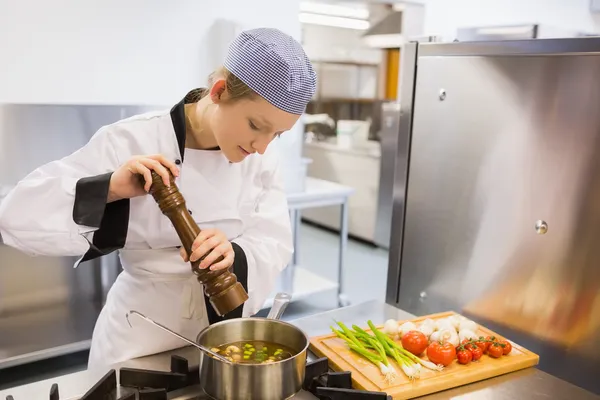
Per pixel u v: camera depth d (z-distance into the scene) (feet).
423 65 4.96
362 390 3.04
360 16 14.28
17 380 7.63
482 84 4.49
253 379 2.71
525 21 14.61
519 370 3.60
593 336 4.01
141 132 3.68
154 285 3.89
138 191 3.24
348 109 18.25
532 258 4.32
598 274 3.92
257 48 2.91
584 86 3.84
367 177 14.96
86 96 8.19
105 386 2.83
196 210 3.77
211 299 2.95
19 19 7.49
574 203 4.00
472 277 4.80
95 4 8.01
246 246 3.86
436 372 3.40
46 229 3.26
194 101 3.86
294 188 9.73
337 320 4.21
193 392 3.04
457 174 4.80
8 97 7.60
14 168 7.41
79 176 3.59
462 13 13.85
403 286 5.49
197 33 9.00
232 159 3.30
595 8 15.53
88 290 8.31
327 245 15.30
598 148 3.81
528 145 4.23
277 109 2.95
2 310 7.68
